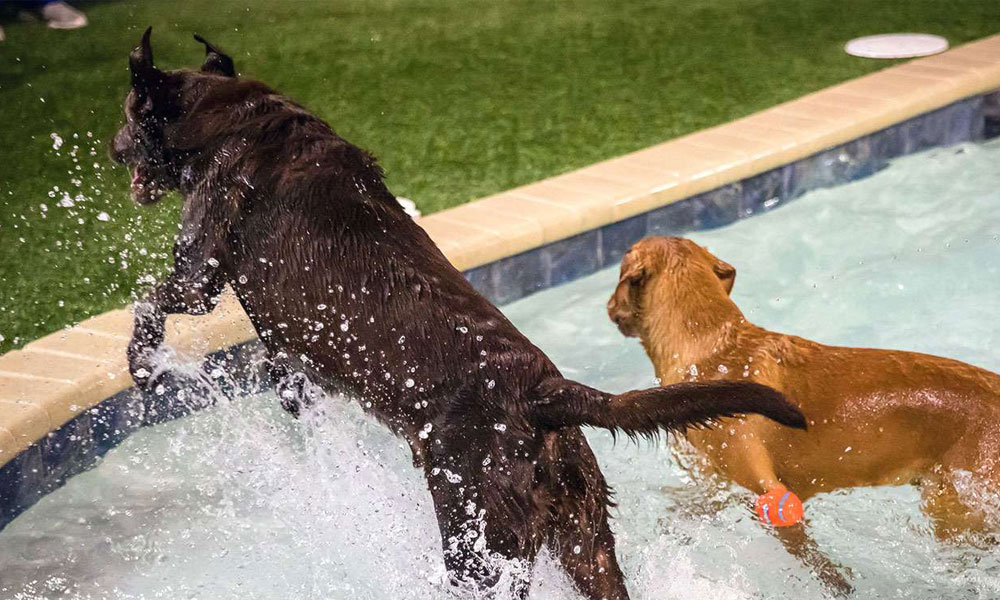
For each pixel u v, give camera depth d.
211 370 4.70
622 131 7.12
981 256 5.82
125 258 5.52
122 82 8.38
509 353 3.41
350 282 3.59
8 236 5.82
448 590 3.49
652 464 4.41
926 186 6.73
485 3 11.09
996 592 3.61
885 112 6.85
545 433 3.37
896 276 5.67
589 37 9.55
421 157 6.82
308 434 4.43
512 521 3.34
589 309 5.64
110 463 4.41
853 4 10.14
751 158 6.30
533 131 7.23
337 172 3.74
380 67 8.85
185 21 10.51
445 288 3.54
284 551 3.87
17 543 3.94
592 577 3.45
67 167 6.75
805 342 3.88
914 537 3.87
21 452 4.06
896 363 3.72
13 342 4.75
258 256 3.74
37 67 8.88
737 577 3.76
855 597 3.67
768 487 3.57
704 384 3.17
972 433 3.52
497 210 5.80
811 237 6.16
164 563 3.83
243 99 3.90
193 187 3.87
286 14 10.82
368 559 3.78
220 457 4.42
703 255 4.14
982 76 7.32
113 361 4.49
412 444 3.48
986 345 5.02
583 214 5.75
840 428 3.66
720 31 9.50
